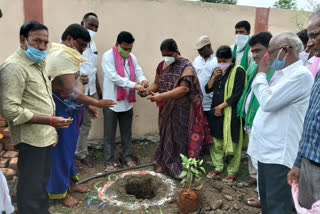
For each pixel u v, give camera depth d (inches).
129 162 152.4
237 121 131.0
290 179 72.1
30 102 82.0
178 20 172.4
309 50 110.6
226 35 182.5
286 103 76.9
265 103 78.5
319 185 62.1
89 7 156.6
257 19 184.7
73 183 123.8
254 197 122.0
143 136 182.1
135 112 177.9
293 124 78.6
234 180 138.4
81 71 141.5
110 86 143.6
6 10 146.9
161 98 127.1
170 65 135.5
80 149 150.5
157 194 125.2
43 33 77.8
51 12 151.9
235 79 130.5
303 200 67.0
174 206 114.4
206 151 148.5
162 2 167.6
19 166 87.3
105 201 117.2
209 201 116.0
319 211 58.7
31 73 80.9
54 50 99.9
